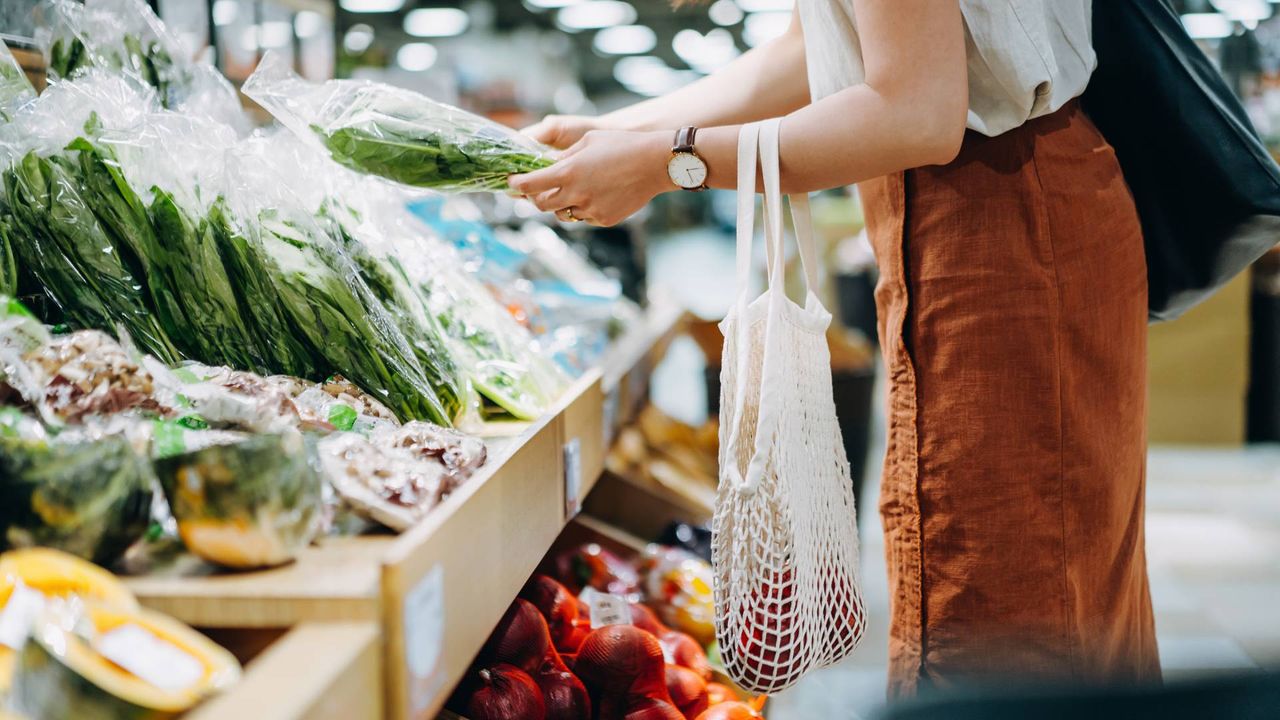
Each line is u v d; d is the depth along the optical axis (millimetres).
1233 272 1479
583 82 20109
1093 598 1312
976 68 1219
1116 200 1310
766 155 1168
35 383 853
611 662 1426
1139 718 685
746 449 1212
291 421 990
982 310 1249
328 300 1190
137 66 1269
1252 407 5754
